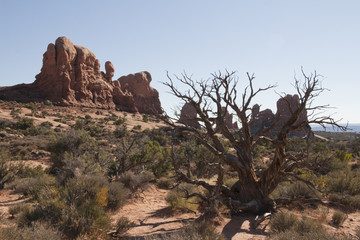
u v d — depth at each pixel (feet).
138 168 58.03
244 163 31.35
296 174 34.35
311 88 27.58
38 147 104.88
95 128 193.98
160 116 33.73
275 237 18.67
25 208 27.50
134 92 494.59
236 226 26.00
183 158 63.77
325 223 28.07
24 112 244.63
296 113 28.84
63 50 363.76
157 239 19.95
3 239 16.34
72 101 354.74
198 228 21.24
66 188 28.07
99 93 403.54
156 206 38.65
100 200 27.22
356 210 34.42
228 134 32.65
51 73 354.13
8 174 48.34
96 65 435.12
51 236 18.30
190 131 33.01
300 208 34.40
